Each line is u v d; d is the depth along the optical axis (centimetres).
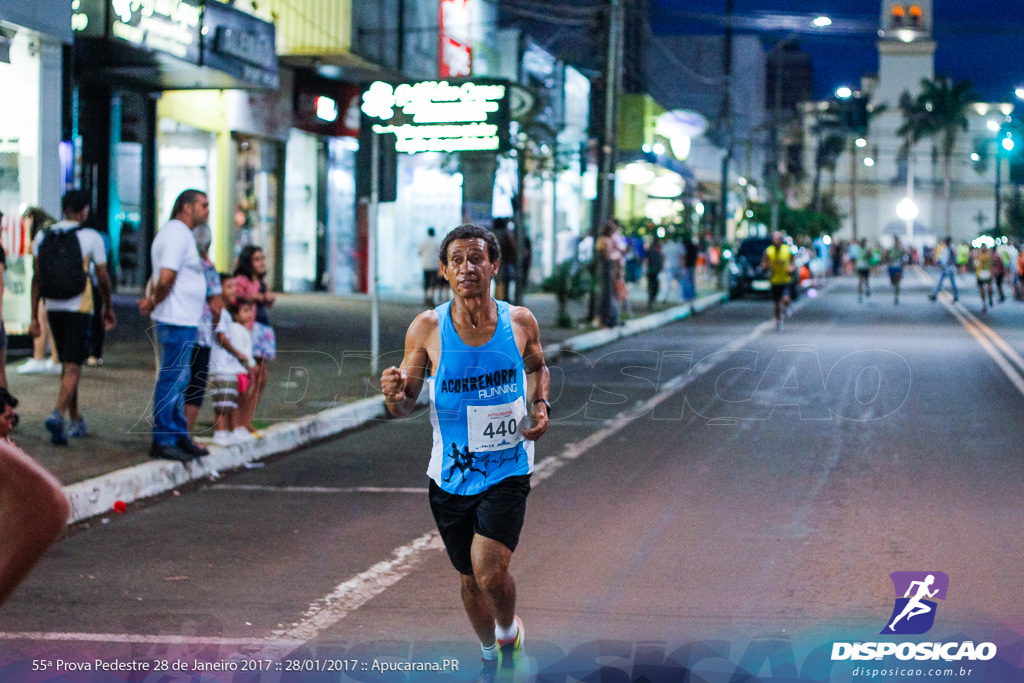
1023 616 695
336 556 854
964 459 1219
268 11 3034
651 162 4959
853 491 1062
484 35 4228
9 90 1764
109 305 1210
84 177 2584
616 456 1249
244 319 1233
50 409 1377
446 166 3778
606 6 2962
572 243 4262
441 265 557
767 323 3356
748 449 1289
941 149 13450
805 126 12138
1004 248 4650
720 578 783
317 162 3612
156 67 2352
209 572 812
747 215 6862
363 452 1310
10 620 701
